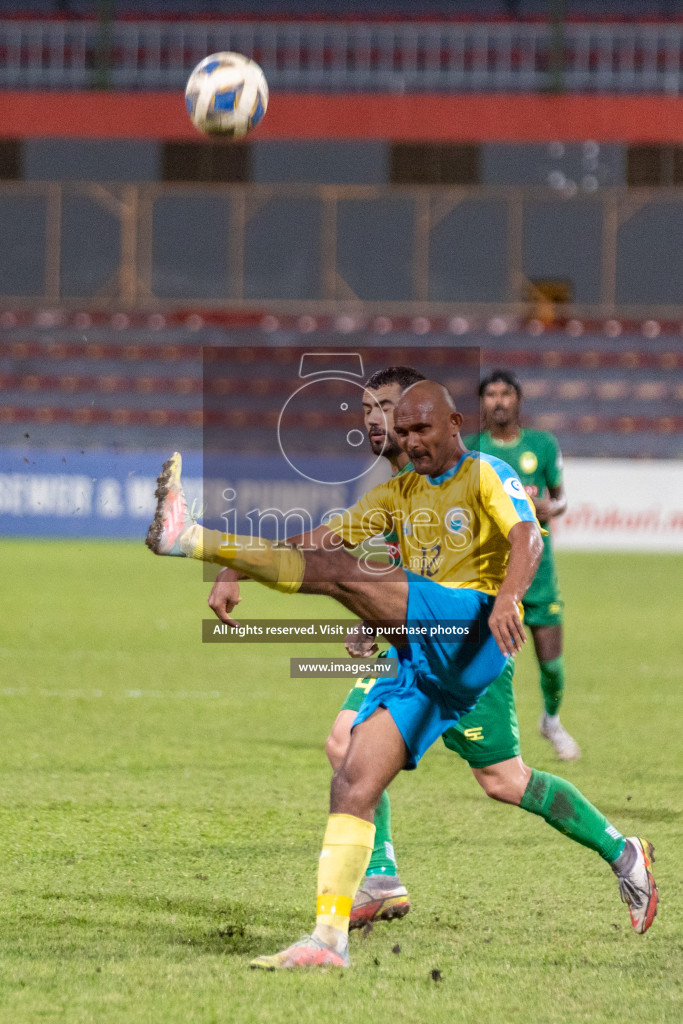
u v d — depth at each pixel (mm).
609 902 16531
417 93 95625
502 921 15711
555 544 76312
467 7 106312
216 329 99312
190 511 13406
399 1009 12484
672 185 101438
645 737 27859
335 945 13781
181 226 101625
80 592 56250
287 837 19344
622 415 95500
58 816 20391
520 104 93500
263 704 31469
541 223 100188
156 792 22156
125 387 96938
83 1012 12242
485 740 14734
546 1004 12734
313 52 105250
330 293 100000
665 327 99125
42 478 80500
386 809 15609
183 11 105250
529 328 99125
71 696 32094
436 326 99438
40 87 105375
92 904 15953
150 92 94500
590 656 40219
